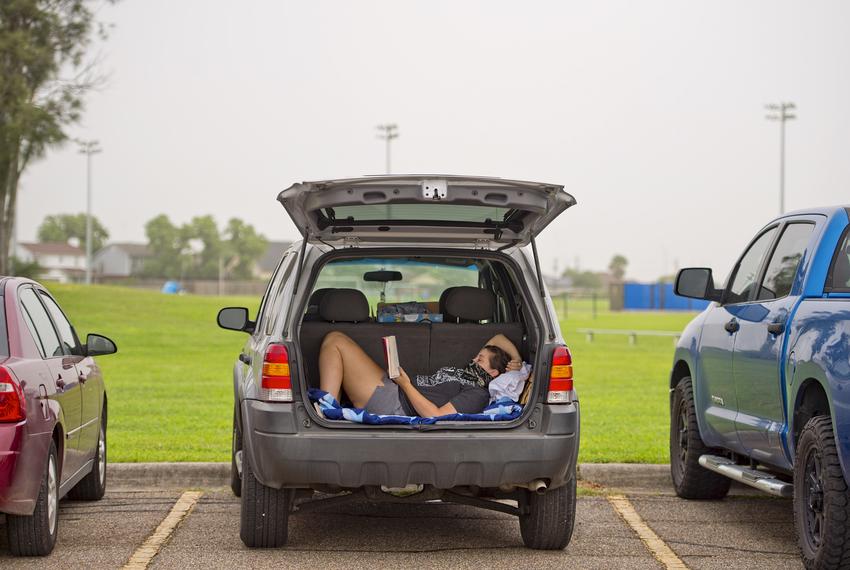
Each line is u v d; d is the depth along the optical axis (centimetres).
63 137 4028
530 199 629
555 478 658
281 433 640
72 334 832
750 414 752
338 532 764
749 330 753
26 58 3956
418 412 691
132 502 868
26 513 631
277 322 673
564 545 705
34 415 634
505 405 691
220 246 17638
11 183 4297
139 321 4100
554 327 677
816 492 627
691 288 845
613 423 1393
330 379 693
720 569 659
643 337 4081
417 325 726
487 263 756
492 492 703
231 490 930
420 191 619
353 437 637
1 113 4016
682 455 914
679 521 810
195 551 695
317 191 625
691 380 900
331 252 677
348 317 721
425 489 673
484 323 747
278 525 689
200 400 1691
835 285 677
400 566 659
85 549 696
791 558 690
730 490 947
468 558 683
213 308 4775
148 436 1236
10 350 655
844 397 587
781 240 769
